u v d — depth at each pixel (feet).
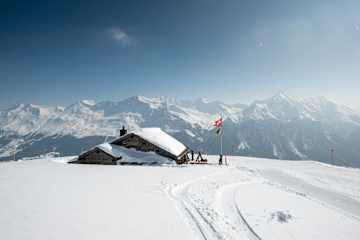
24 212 36.78
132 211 41.55
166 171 95.61
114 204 44.39
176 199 53.78
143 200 49.08
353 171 135.33
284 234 40.09
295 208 54.80
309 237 39.88
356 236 41.88
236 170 115.55
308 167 147.54
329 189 84.53
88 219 36.04
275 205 55.83
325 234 41.65
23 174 72.02
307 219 48.16
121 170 94.43
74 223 34.04
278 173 117.39
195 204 51.21
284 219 46.83
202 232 36.60
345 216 53.06
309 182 97.50
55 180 63.31
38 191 49.49
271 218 46.78
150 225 36.14
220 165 133.59
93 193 51.01
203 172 97.96
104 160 129.29
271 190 74.13
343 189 85.61
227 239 35.58
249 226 42.09
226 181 83.56
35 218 34.73
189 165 126.00
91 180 66.44
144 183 67.15
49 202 42.47
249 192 68.54
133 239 31.04
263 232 40.04
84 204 42.88
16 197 44.21
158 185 65.77
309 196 71.97
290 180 100.42
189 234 34.65
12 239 28.09
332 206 61.98
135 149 136.87
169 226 36.58
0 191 47.91
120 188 58.08
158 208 44.80
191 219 41.42
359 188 88.53
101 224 34.58
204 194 61.87
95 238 30.17
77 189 53.52
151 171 93.97
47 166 102.01
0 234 29.12
